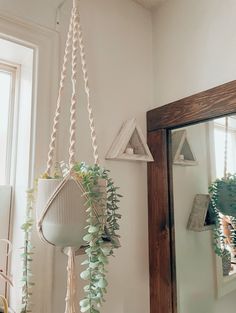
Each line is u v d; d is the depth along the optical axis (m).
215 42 0.95
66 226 0.58
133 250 1.00
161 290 0.98
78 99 0.91
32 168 0.78
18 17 0.81
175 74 1.08
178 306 0.95
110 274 0.93
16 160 0.88
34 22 0.84
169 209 1.01
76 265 0.83
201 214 0.94
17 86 0.92
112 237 0.64
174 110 1.02
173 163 1.03
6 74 0.93
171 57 1.10
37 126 0.81
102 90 0.99
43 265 0.76
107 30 1.04
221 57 0.92
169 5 1.14
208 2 0.98
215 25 0.95
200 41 1.00
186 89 1.03
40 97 0.82
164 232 1.00
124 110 1.05
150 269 1.03
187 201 0.97
